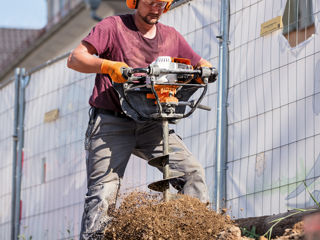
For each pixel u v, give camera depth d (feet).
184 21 25.93
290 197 21.12
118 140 19.70
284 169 21.40
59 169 31.48
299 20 21.44
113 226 18.24
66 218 30.60
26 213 33.40
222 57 23.93
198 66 20.45
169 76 18.22
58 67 32.27
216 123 23.81
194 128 24.88
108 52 19.65
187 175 19.69
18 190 33.99
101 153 19.56
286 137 21.44
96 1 75.36
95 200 19.13
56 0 88.79
